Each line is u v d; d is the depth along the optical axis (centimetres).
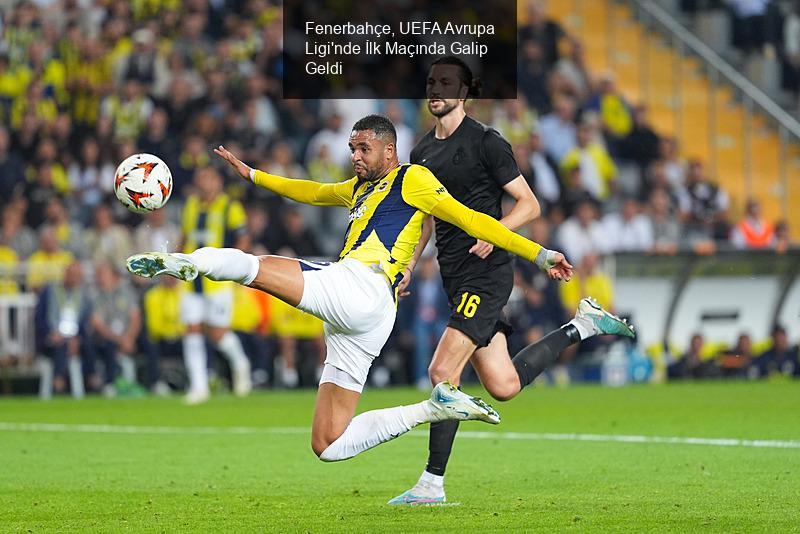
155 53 6184
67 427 3672
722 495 2130
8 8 6372
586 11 7981
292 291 1886
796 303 5841
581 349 5641
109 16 6500
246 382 5088
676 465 2603
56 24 6494
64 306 5116
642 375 5681
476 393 4900
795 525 1777
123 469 2634
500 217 2230
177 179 5697
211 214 4741
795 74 7856
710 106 7756
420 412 1917
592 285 5553
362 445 1934
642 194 6544
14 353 5238
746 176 7281
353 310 1903
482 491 2228
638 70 7838
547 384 5625
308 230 5625
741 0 7925
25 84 6266
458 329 2130
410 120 6438
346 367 1939
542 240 5525
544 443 3105
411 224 1973
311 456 2888
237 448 3072
